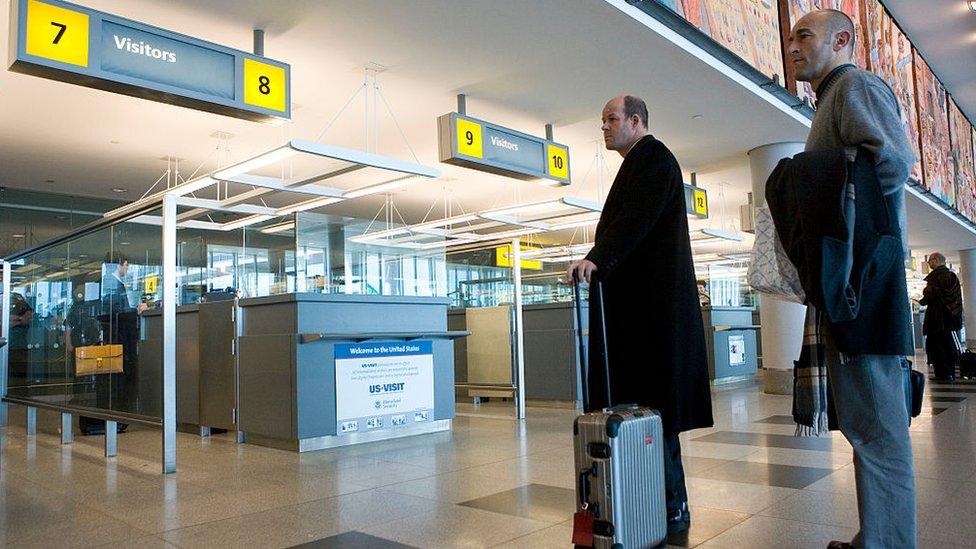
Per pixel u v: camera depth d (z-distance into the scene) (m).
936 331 12.07
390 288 10.34
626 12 6.40
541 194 15.02
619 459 2.26
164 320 5.04
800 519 3.13
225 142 10.15
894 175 2.04
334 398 6.07
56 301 6.92
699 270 16.22
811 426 2.34
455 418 8.16
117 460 5.61
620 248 2.60
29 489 4.50
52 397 6.88
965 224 19.97
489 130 8.41
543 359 9.43
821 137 2.22
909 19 13.98
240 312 6.67
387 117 9.37
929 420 6.69
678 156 11.70
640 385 2.74
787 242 2.17
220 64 5.91
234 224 10.44
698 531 2.96
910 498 2.07
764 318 10.52
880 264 2.04
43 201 13.47
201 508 3.82
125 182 12.45
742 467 4.46
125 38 5.32
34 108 8.45
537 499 3.73
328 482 4.45
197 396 7.32
